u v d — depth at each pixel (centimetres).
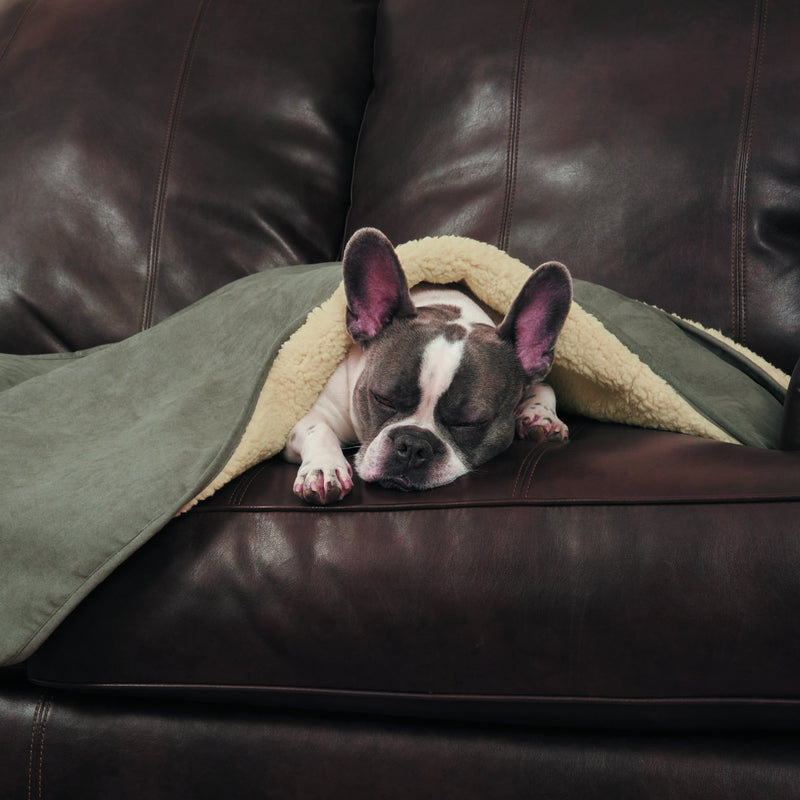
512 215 204
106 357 179
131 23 240
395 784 127
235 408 147
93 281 221
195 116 230
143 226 224
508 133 209
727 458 124
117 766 134
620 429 153
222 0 241
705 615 112
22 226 224
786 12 200
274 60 234
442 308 172
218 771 133
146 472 134
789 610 109
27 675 135
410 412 155
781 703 111
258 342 163
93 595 130
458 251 172
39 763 135
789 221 190
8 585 129
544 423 156
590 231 198
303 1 241
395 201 218
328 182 232
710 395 166
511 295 168
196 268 222
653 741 121
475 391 154
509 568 119
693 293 191
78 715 135
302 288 170
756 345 187
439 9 226
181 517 131
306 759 130
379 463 139
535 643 118
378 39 241
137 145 228
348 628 123
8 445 153
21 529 130
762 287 188
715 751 118
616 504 119
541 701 120
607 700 117
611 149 200
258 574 126
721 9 204
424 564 121
